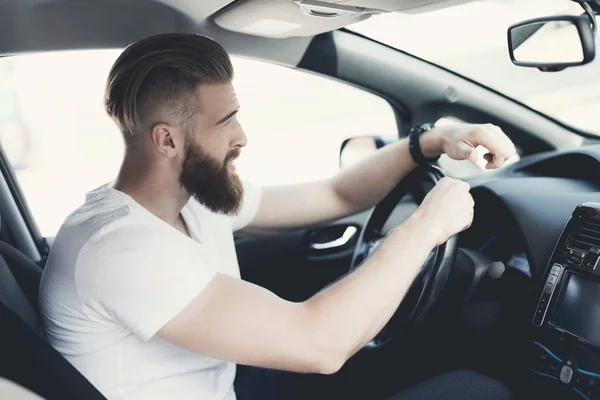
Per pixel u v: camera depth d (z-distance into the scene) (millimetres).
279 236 1827
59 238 975
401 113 1785
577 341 1188
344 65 1670
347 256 1893
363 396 1391
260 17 1350
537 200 1410
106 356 952
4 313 825
